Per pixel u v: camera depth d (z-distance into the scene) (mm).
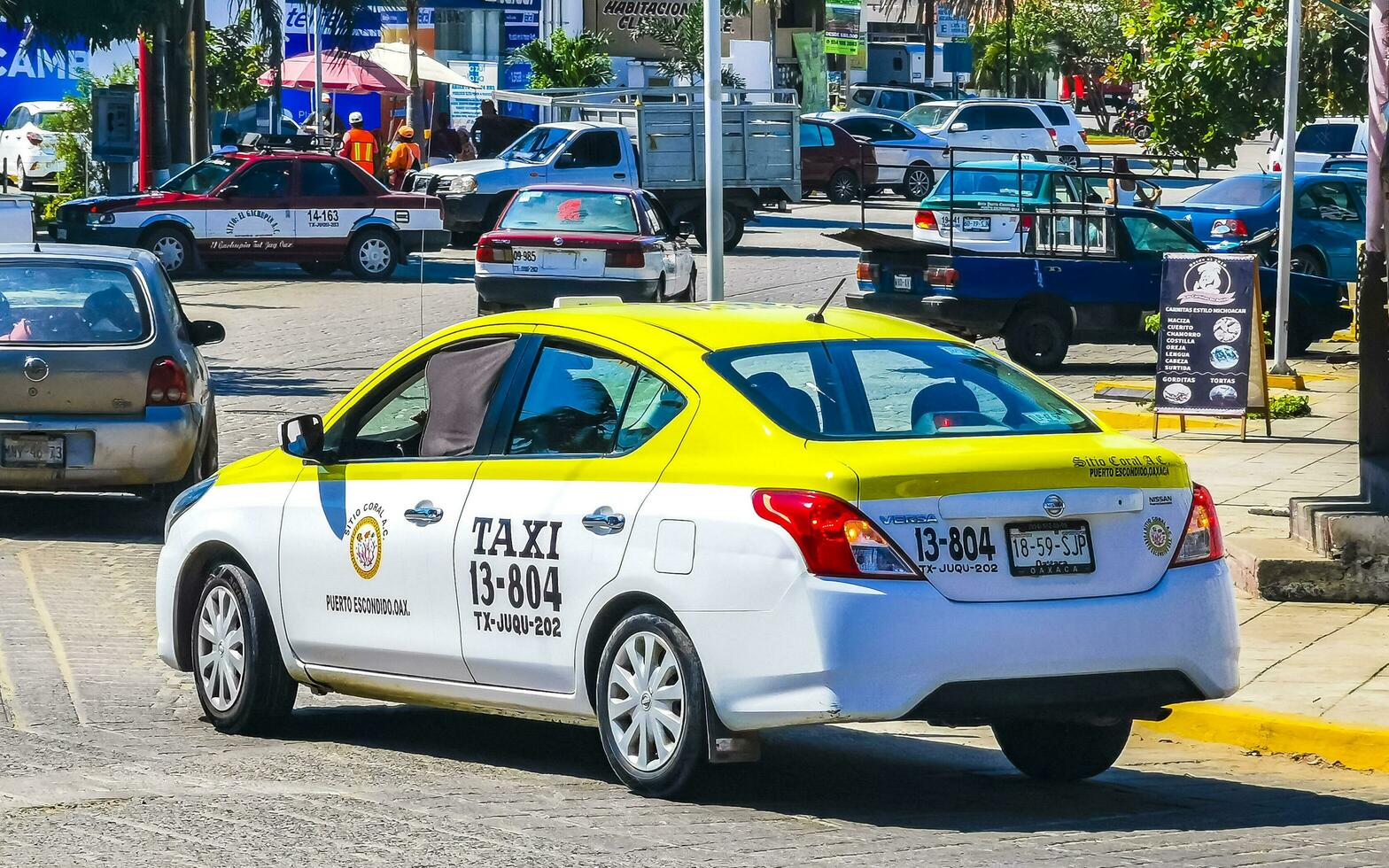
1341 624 14227
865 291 31062
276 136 47031
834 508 8766
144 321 18172
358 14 50219
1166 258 23750
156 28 47250
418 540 10375
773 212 64062
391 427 11078
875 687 8672
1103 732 10305
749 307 10578
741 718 8969
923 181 68938
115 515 19469
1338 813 9828
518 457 10109
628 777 9547
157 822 8992
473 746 11195
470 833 8805
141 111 47750
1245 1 30047
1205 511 9562
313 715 12109
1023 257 30109
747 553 8922
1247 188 39781
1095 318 30312
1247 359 23516
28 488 17891
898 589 8727
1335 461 21703
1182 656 9234
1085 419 9961
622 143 50969
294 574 11023
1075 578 9078
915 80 108500
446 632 10273
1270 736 11500
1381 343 15320
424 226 42500
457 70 75750
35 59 63844
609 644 9523
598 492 9633
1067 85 112312
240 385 28359
